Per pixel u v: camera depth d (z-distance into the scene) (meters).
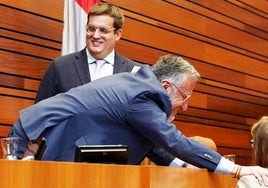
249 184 1.98
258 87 5.86
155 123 1.89
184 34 5.06
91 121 1.97
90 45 2.85
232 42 5.60
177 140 1.91
